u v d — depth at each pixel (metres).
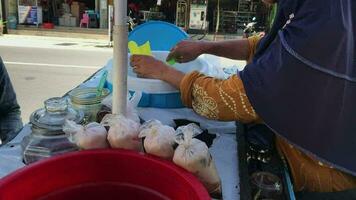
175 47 1.33
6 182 0.62
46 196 0.68
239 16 10.00
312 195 0.93
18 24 9.87
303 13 0.82
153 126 0.75
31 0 9.78
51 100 0.93
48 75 5.39
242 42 1.39
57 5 10.21
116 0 0.86
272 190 0.81
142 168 0.71
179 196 0.68
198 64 1.40
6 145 0.95
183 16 10.02
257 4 9.15
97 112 1.00
